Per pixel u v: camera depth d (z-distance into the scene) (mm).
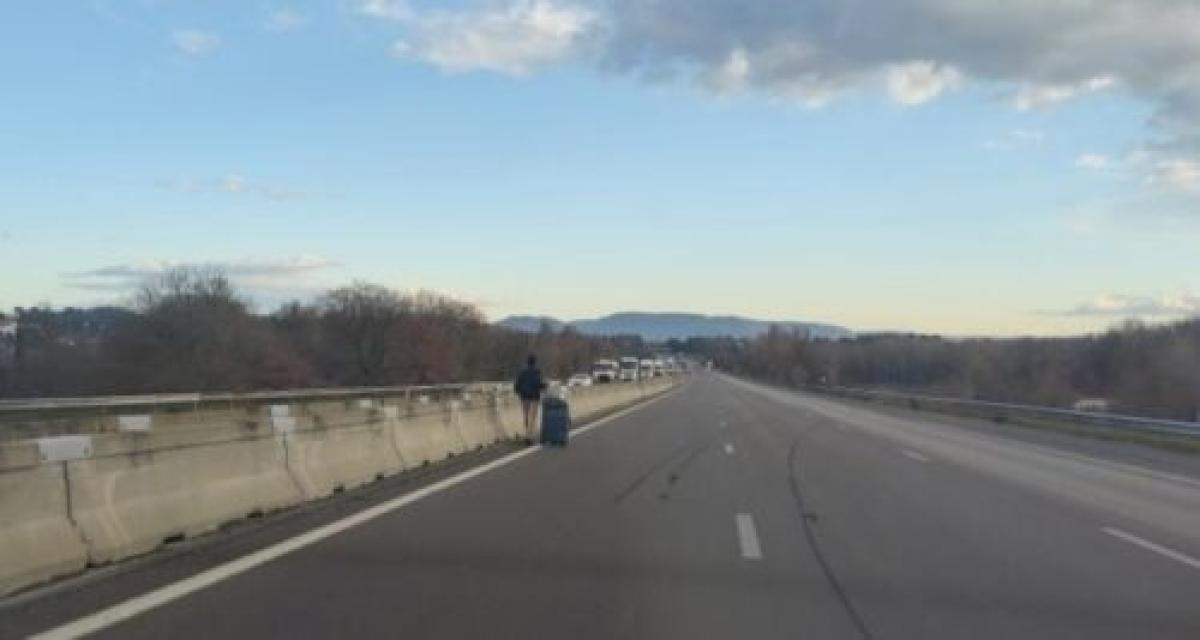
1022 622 9844
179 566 11125
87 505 11016
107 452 11461
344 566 11430
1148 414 77250
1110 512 18422
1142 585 11836
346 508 15930
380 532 13742
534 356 30906
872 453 29984
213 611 9281
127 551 11398
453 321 168250
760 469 24250
